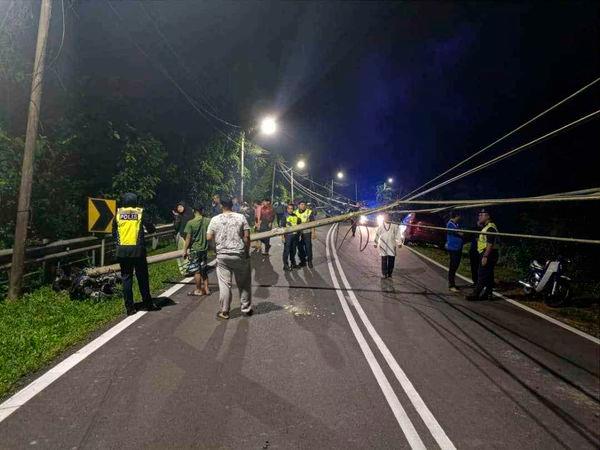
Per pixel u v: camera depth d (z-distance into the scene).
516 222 15.09
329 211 38.66
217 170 22.52
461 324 7.25
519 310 8.49
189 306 7.45
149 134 14.51
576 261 11.80
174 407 3.93
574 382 5.06
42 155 10.31
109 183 13.50
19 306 6.88
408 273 12.39
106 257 11.83
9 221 9.58
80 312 6.64
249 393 4.27
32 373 4.51
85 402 3.95
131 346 5.38
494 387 4.79
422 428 3.81
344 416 3.93
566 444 3.70
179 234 10.59
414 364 5.31
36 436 3.40
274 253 15.41
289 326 6.57
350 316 7.35
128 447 3.30
